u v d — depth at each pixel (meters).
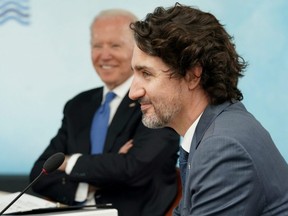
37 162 3.30
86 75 4.65
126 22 3.38
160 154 3.02
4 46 4.69
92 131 3.31
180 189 2.94
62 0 4.64
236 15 4.40
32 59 4.69
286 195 1.68
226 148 1.61
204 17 1.79
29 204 2.19
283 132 4.38
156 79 1.74
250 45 4.39
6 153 4.69
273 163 1.66
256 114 4.39
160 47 1.70
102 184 3.04
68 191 3.09
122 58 3.31
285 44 4.36
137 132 3.10
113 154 3.04
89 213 1.66
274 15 4.36
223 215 1.58
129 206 3.02
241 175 1.58
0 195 2.62
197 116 1.80
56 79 4.68
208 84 1.78
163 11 1.80
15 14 4.66
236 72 1.84
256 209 1.62
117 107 3.24
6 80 4.71
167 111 1.76
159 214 2.95
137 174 2.99
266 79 4.39
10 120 4.71
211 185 1.59
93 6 4.62
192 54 1.72
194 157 1.66
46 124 4.70
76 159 3.06
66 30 4.65
